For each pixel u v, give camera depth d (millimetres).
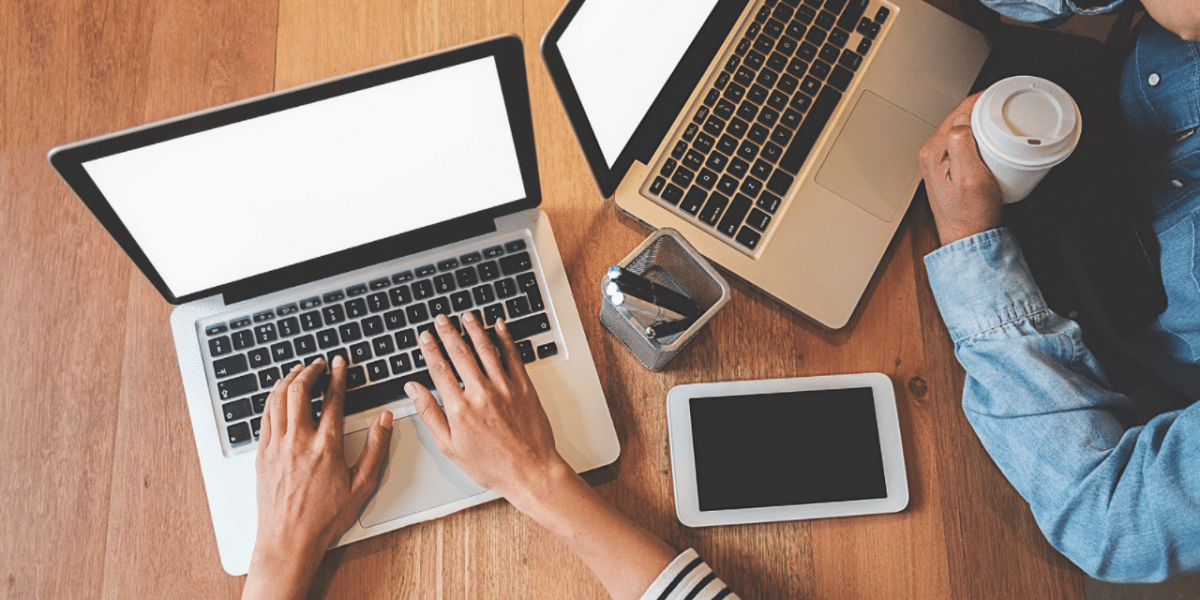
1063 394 754
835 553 786
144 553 783
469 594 778
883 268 861
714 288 778
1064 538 754
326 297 808
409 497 781
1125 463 732
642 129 825
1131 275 831
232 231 729
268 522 749
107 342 837
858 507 788
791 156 863
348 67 920
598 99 732
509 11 930
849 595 781
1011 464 775
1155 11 684
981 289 794
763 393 814
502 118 695
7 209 870
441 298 812
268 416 780
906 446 814
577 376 807
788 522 792
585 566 785
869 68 904
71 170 624
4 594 772
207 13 929
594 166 767
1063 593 782
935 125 891
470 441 759
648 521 792
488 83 658
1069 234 875
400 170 721
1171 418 722
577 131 717
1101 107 862
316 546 750
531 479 753
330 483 758
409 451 788
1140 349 886
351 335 802
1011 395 767
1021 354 767
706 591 709
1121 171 839
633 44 740
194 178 666
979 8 938
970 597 780
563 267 832
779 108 880
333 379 785
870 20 921
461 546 784
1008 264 797
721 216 844
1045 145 723
